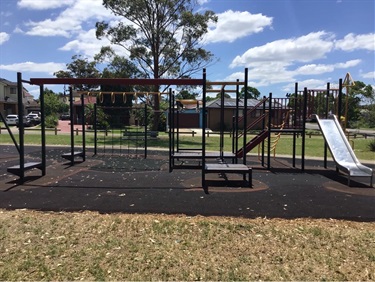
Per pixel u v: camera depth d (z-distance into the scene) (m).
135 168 10.33
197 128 40.97
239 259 3.73
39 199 6.15
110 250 3.90
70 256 3.73
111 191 6.89
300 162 12.61
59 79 7.81
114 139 22.94
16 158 12.05
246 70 8.66
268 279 3.30
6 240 4.16
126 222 4.86
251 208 5.78
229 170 7.67
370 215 5.54
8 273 3.32
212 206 5.86
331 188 7.68
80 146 17.59
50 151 14.58
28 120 38.56
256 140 10.80
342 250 4.04
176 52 23.17
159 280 3.25
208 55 23.36
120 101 30.84
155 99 24.11
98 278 3.26
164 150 16.38
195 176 8.93
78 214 5.24
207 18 22.75
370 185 8.04
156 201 6.12
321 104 13.38
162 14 22.58
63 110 62.53
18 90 7.48
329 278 3.35
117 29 22.48
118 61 23.27
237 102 10.50
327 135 10.59
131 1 21.84
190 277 3.31
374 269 3.55
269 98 10.70
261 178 8.88
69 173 9.09
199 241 4.22
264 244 4.17
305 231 4.64
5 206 5.67
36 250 3.88
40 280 3.21
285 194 6.93
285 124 12.88
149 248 3.97
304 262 3.70
